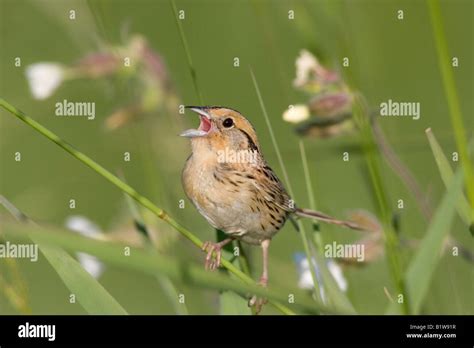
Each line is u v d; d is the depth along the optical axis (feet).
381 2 59.67
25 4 61.21
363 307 36.11
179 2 62.80
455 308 31.81
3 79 58.75
